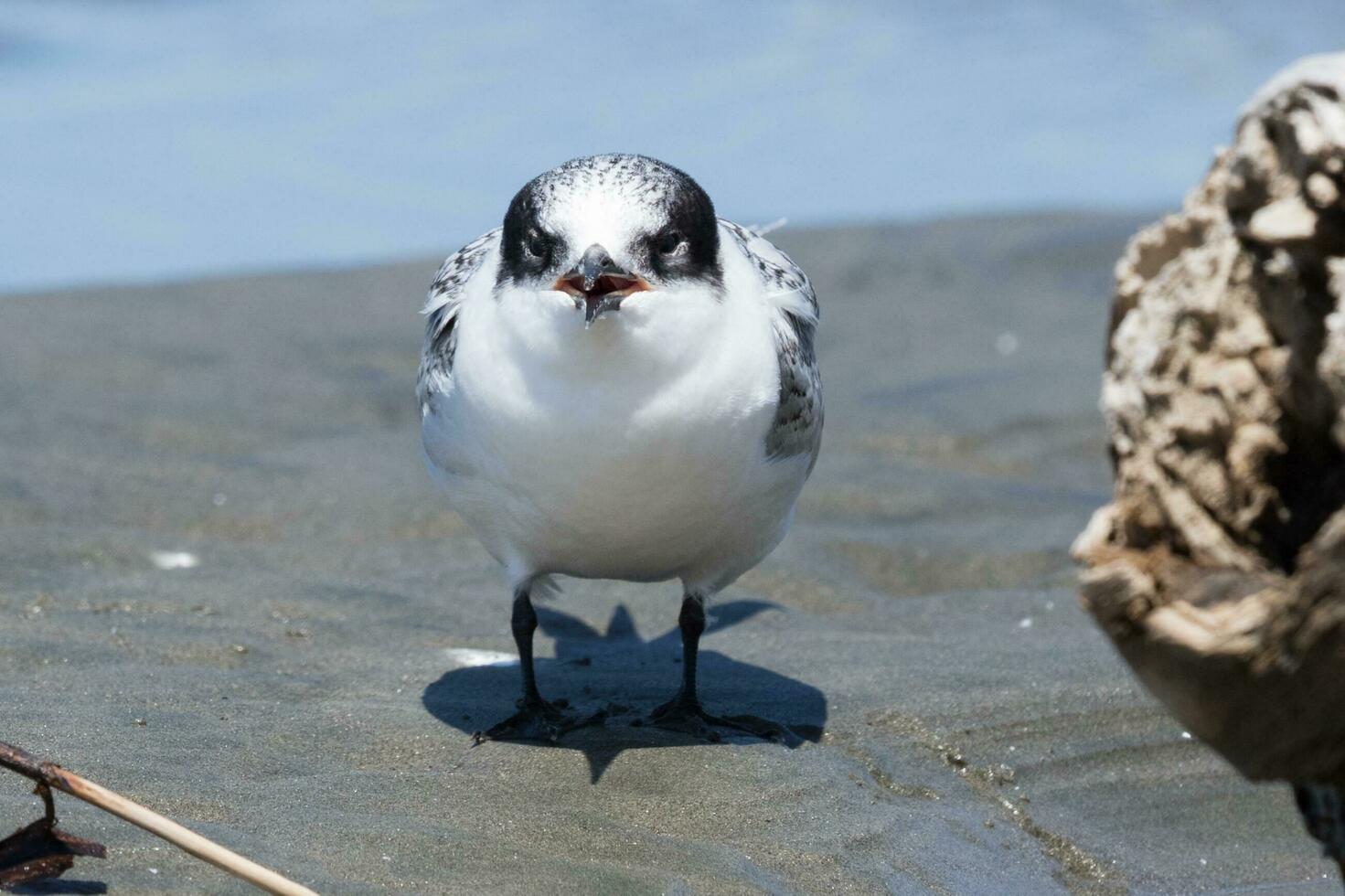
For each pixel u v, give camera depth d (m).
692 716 5.86
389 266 14.64
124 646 6.47
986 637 7.08
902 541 8.72
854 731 5.96
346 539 8.59
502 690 6.32
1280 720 3.28
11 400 10.57
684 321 5.18
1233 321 3.41
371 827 4.69
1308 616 3.12
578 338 5.13
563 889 4.38
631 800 5.19
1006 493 9.51
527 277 5.25
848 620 7.59
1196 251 3.49
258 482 9.30
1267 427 3.37
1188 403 3.42
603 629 7.39
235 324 12.98
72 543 7.95
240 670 6.30
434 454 5.83
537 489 5.38
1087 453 10.39
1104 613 3.38
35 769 4.06
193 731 5.49
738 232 6.48
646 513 5.40
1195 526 3.38
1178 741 6.01
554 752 5.54
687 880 4.56
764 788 5.30
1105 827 5.55
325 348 12.44
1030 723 6.05
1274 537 3.40
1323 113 3.19
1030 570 8.41
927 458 10.38
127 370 11.55
